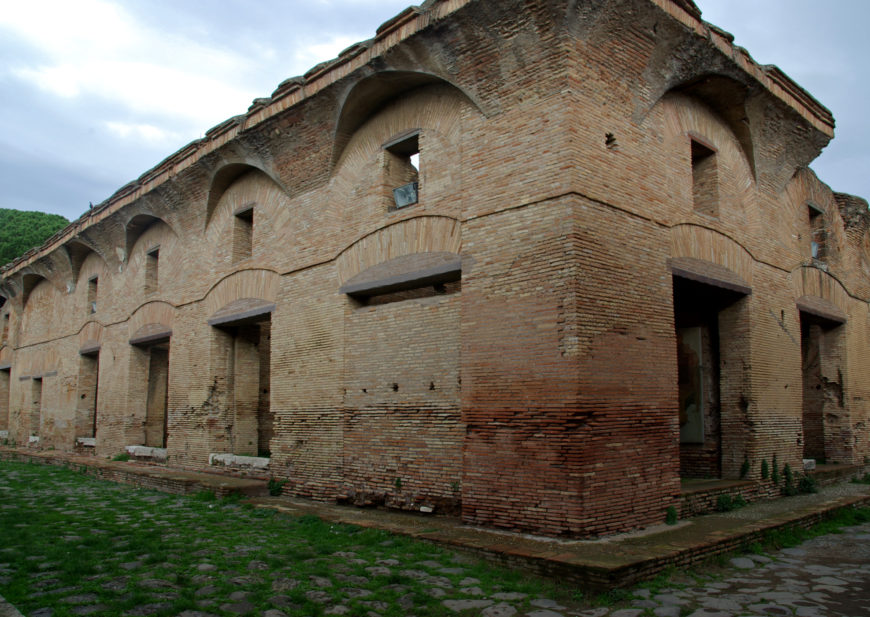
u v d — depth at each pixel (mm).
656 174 9797
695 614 5832
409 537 8227
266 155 13023
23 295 26953
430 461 9750
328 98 11312
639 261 9133
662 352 9250
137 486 14094
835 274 15297
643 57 9320
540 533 8008
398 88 10781
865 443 15766
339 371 11367
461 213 9562
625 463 8375
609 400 8273
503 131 9109
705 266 10664
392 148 11180
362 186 11508
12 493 13062
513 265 8727
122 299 19141
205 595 6105
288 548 7887
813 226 15188
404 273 10414
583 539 7648
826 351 15719
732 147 11977
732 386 11812
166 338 16953
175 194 15758
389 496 10242
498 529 8414
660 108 10172
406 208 10609
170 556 7547
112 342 19422
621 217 8938
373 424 10672
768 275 12484
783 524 8953
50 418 23391
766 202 12766
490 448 8664
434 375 9852
